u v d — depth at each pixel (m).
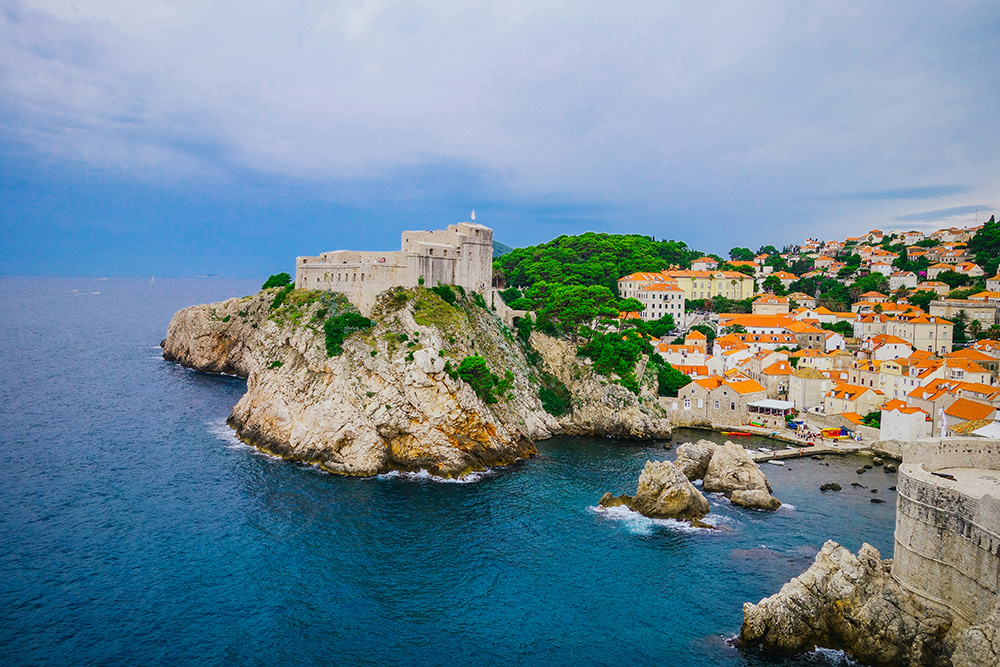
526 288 186.50
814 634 49.66
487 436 96.88
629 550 67.62
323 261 124.44
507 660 49.41
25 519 70.50
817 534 71.56
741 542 69.62
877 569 50.53
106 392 134.50
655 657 49.84
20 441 97.69
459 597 58.16
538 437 112.62
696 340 159.38
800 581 51.44
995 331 159.62
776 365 140.12
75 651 48.81
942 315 176.00
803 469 96.69
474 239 132.75
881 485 88.69
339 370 99.62
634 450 106.69
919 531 45.91
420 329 103.88
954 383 112.62
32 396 128.00
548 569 63.41
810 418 122.31
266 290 171.12
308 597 57.41
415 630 53.12
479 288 134.88
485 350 115.56
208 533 68.94
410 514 76.38
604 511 78.31
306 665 48.38
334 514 75.50
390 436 93.19
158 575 60.03
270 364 109.19
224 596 57.00
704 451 92.06
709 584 60.59
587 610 56.34
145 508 74.75
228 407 124.56
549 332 136.00
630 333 132.75
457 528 72.56
